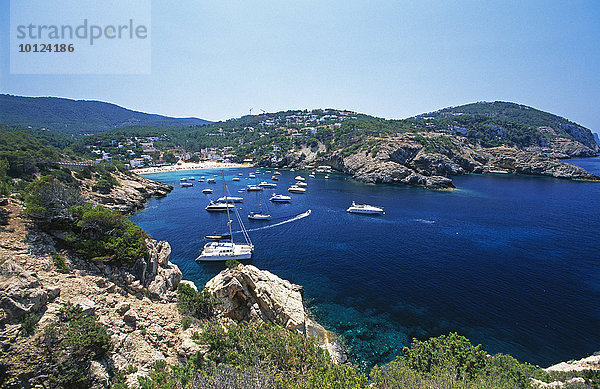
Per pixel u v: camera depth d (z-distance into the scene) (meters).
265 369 20.42
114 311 24.64
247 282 36.25
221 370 18.59
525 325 36.81
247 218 86.00
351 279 48.53
